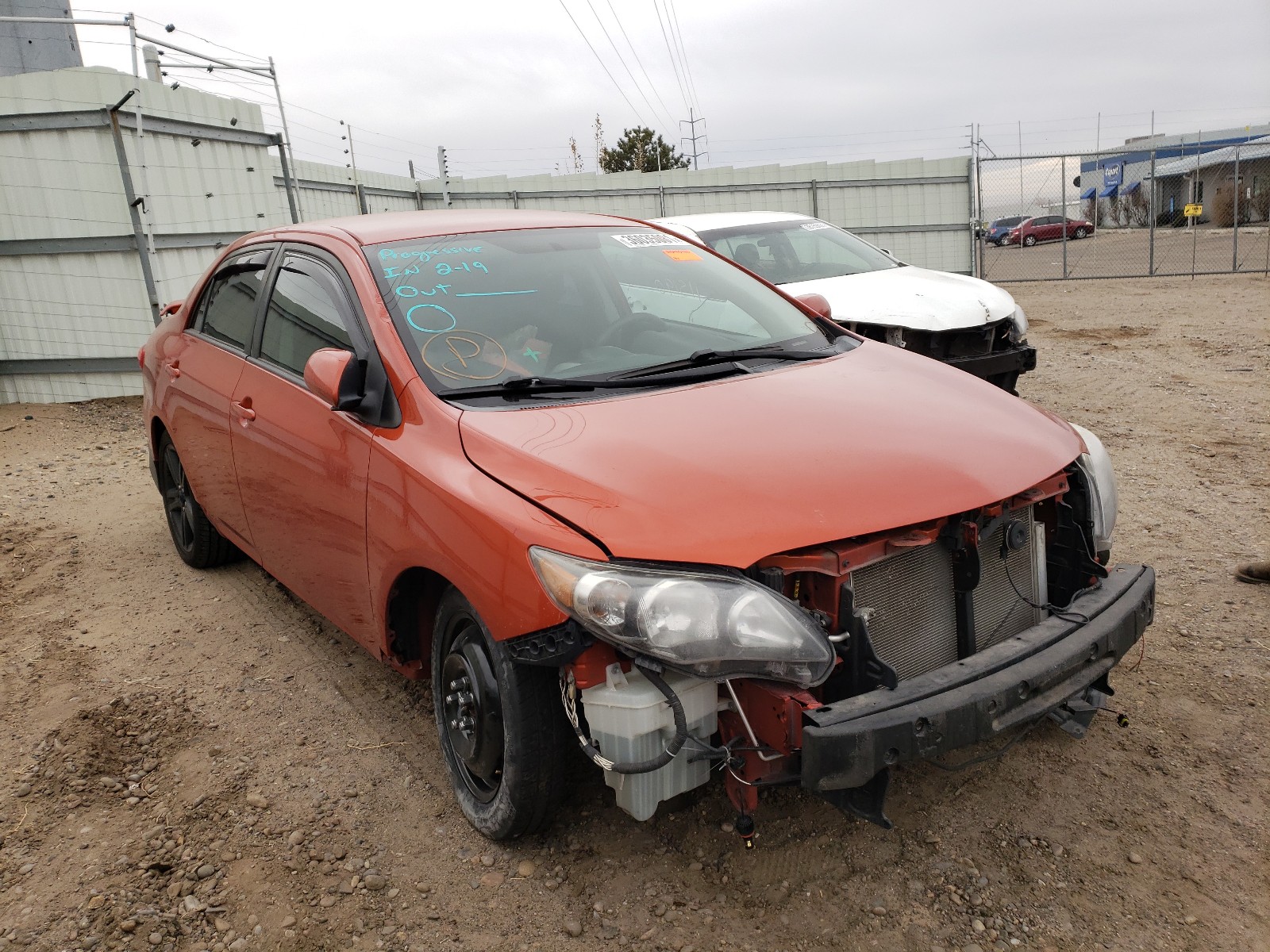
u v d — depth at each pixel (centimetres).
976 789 292
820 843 271
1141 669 357
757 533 224
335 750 333
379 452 288
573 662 227
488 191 1775
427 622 302
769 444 254
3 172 926
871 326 694
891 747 216
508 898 257
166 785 316
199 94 1008
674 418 270
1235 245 1830
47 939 249
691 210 1797
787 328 364
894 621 248
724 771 244
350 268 330
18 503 643
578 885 260
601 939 241
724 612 216
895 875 257
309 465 326
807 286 755
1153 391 833
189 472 450
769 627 218
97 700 373
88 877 272
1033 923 239
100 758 331
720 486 236
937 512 237
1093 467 300
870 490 238
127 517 605
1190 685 344
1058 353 1067
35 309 962
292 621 439
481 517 244
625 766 225
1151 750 308
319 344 335
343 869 271
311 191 1354
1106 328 1245
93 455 773
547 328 320
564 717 254
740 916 246
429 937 245
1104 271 2120
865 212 1806
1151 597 273
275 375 360
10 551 549
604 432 261
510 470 250
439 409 279
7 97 902
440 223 367
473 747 269
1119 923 238
